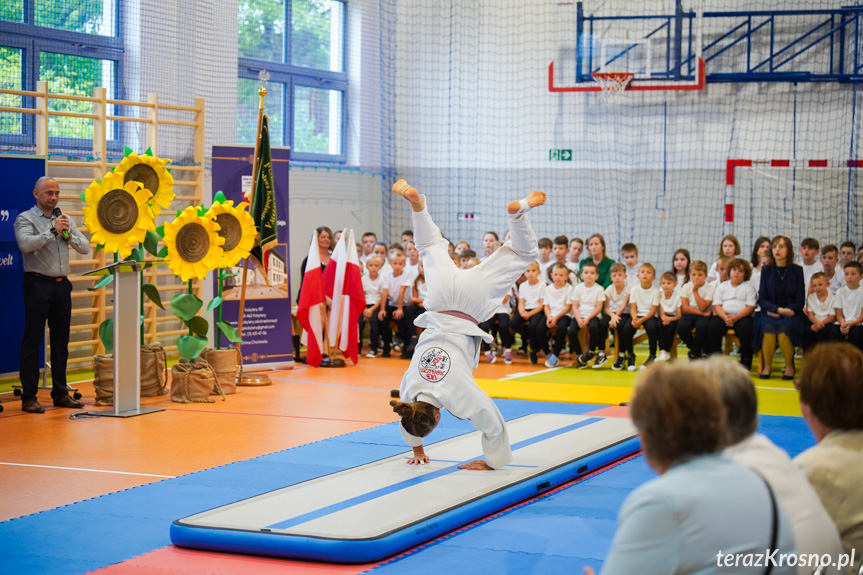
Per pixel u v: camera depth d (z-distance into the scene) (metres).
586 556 3.57
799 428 6.16
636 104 12.32
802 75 11.57
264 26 11.40
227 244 7.43
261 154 7.96
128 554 3.62
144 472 4.98
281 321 8.97
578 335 9.56
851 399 2.17
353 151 12.74
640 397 1.77
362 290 9.37
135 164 6.84
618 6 12.27
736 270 8.85
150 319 9.34
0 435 5.91
